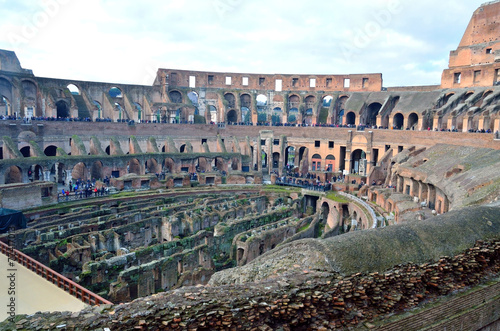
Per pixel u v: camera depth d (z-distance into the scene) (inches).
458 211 906.7
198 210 1929.1
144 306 599.5
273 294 646.5
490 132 2215.8
